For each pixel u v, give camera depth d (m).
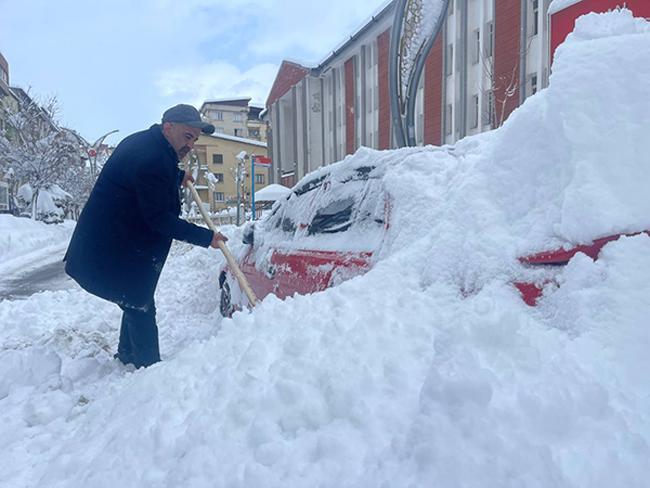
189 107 3.36
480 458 1.22
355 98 26.72
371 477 1.30
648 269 1.52
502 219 2.08
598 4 5.61
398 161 2.89
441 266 2.14
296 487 1.37
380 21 22.84
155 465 1.73
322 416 1.59
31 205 30.73
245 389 1.83
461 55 17.94
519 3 15.32
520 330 1.62
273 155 38.38
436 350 1.61
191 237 3.38
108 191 3.25
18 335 5.01
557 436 1.28
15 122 28.83
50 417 2.71
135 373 2.96
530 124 2.14
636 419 1.28
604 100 1.87
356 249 2.83
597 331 1.50
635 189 1.68
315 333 2.02
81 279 3.35
